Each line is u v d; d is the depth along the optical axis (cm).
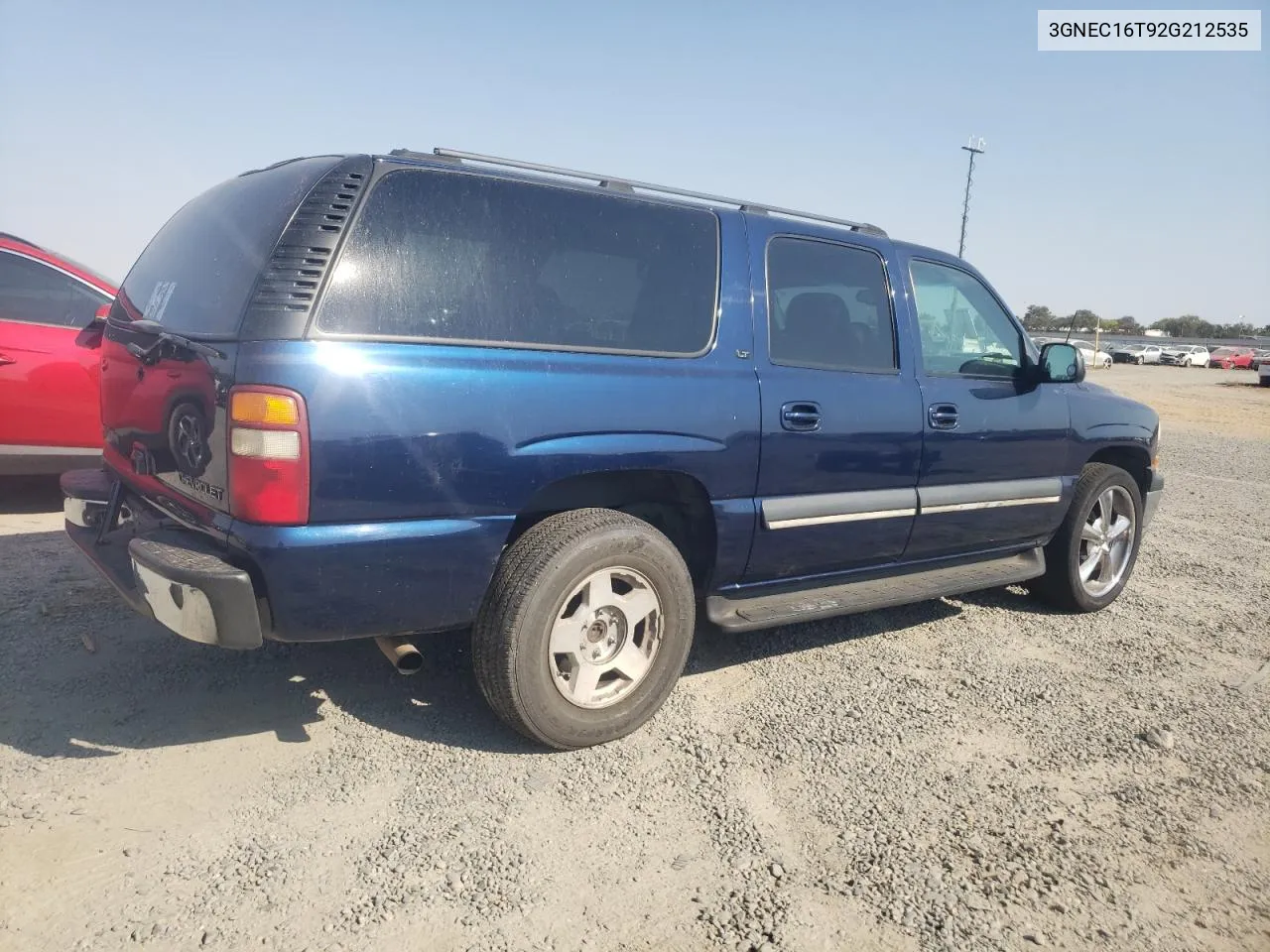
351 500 277
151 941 222
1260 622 528
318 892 244
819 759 333
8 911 229
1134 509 544
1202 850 291
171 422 307
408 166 302
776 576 393
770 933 240
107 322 394
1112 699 405
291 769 303
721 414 350
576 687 322
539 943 231
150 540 290
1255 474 1163
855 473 398
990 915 253
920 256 450
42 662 364
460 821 279
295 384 266
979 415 447
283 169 324
